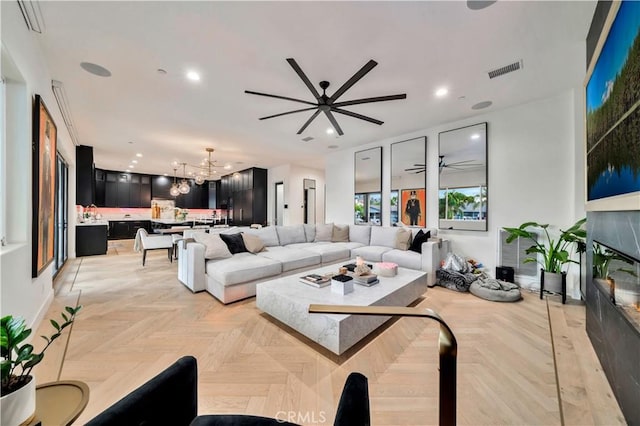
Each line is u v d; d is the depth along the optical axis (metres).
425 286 3.16
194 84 3.02
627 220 1.32
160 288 3.54
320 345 2.12
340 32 2.15
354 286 2.64
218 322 2.52
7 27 1.69
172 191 7.40
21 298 1.98
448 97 3.38
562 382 1.53
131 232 9.21
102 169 8.85
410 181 4.93
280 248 4.43
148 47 2.37
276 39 2.24
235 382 1.68
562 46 2.34
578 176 3.17
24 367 0.89
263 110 3.80
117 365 1.84
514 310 2.84
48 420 0.91
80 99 3.42
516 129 3.68
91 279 3.99
